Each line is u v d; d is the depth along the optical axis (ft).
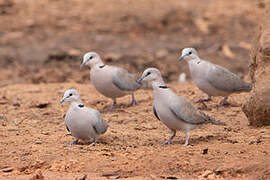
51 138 41.37
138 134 43.04
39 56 87.30
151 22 104.78
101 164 34.60
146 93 60.75
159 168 33.53
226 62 83.66
